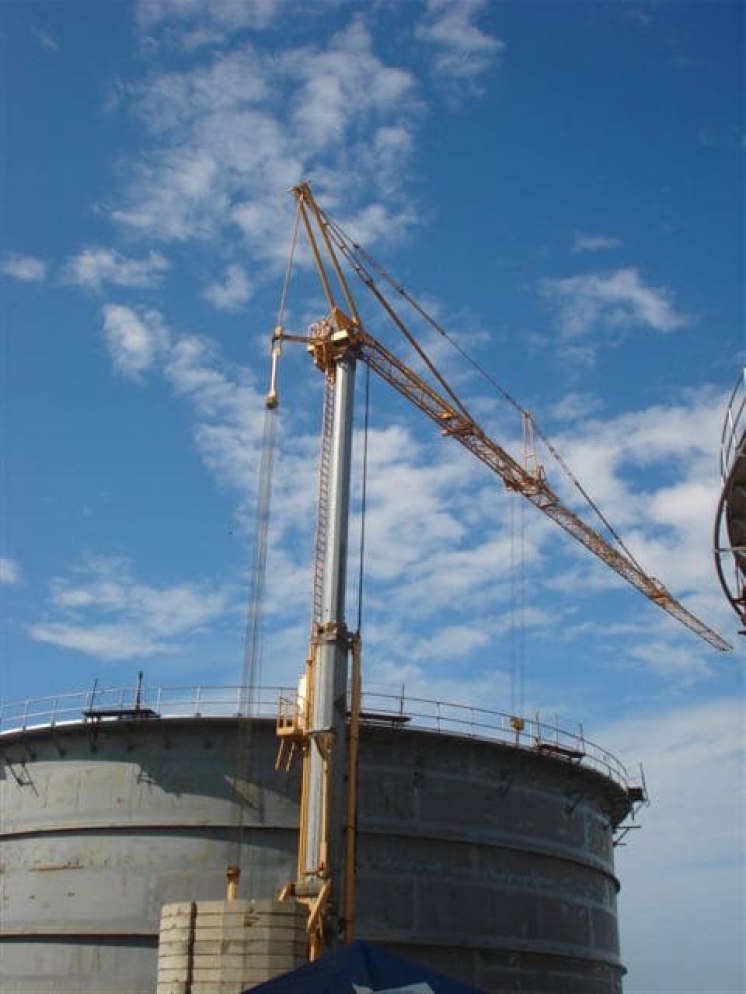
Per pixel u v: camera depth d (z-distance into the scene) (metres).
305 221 48.06
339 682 33.44
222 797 34.91
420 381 52.31
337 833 31.03
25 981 33.50
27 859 35.62
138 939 33.19
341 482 38.06
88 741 36.72
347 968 11.91
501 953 35.78
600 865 42.38
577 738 41.56
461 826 36.66
